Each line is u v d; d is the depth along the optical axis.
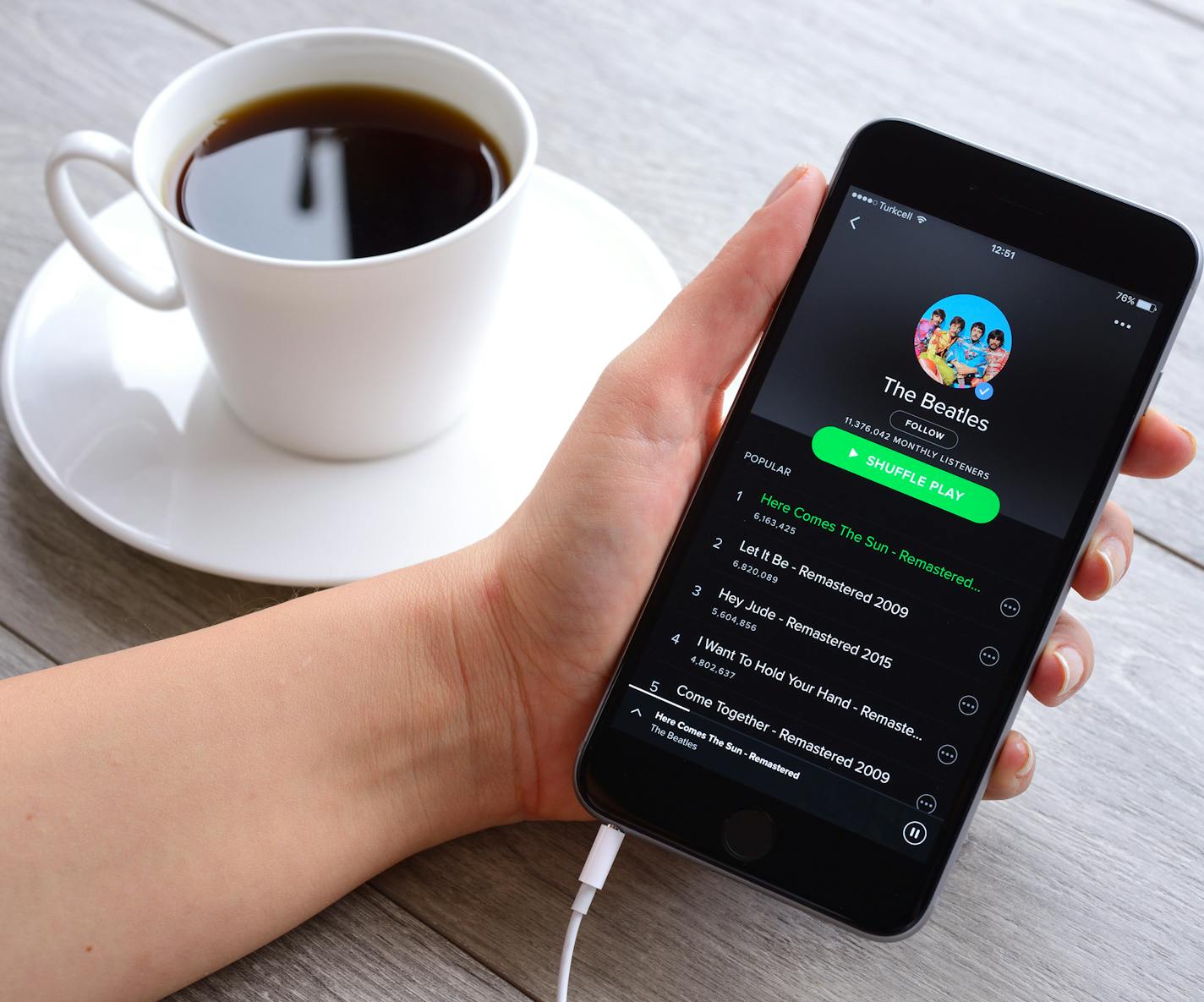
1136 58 0.70
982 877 0.44
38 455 0.48
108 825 0.37
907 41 0.70
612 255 0.57
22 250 0.58
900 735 0.42
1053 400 0.44
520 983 0.41
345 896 0.42
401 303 0.45
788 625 0.43
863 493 0.44
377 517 0.49
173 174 0.49
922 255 0.45
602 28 0.70
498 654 0.43
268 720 0.40
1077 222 0.45
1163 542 0.52
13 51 0.65
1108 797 0.46
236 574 0.46
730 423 0.45
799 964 0.42
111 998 0.37
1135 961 0.42
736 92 0.67
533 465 0.51
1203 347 0.58
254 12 0.69
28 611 0.47
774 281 0.44
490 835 0.44
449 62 0.51
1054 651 0.44
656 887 0.43
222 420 0.51
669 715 0.43
